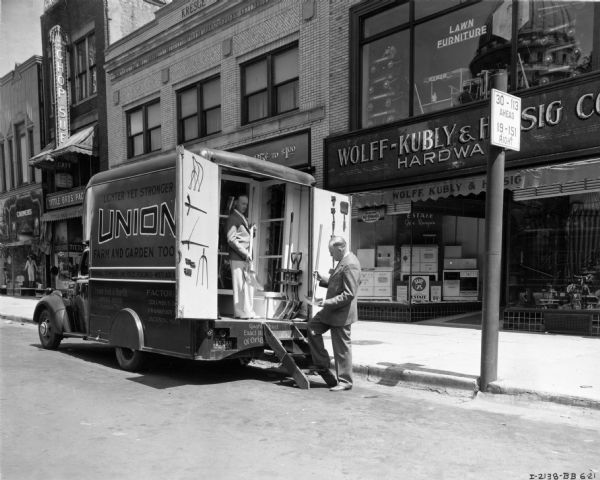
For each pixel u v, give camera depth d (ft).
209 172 21.75
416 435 15.62
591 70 30.27
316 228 26.66
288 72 47.01
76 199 72.23
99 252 27.86
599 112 29.04
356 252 42.27
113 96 67.26
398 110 39.70
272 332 23.50
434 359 25.05
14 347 33.35
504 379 20.53
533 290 33.58
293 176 26.00
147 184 24.64
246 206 25.80
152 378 23.95
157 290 23.91
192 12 54.95
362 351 27.25
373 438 15.31
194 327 22.25
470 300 41.83
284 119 46.16
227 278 26.17
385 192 38.86
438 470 12.86
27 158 83.30
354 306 21.74
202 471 12.65
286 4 46.19
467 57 35.99
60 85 74.33
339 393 21.21
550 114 30.96
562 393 18.58
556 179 30.58
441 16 37.22
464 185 34.68
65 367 26.45
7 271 88.89
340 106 42.22
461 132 34.73
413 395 20.90
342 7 42.16
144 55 62.08
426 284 40.32
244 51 50.01
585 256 31.60
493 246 20.35
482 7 35.19
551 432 15.96
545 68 32.22
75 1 73.82
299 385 22.16
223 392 21.22
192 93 57.06
